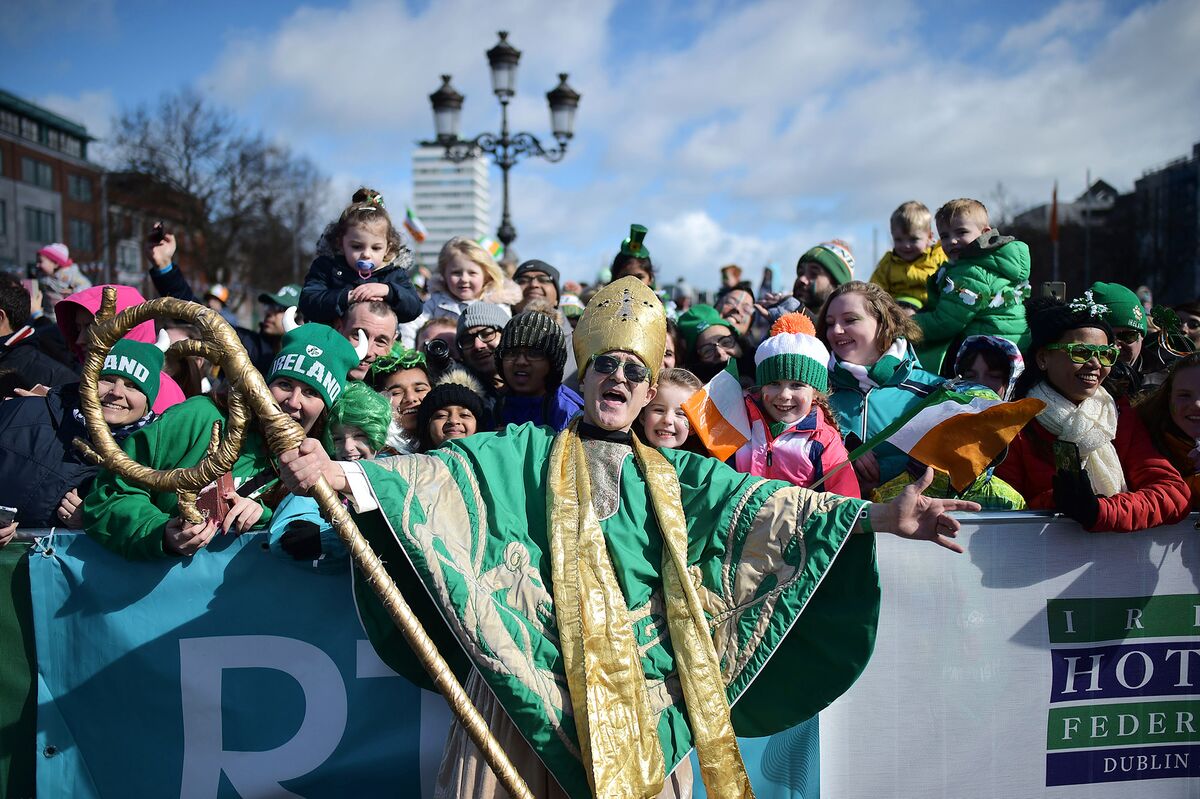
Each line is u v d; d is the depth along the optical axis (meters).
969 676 2.59
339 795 2.42
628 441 2.37
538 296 5.25
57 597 2.37
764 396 2.82
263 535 2.38
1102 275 42.00
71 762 2.37
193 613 2.38
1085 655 2.65
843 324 3.16
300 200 36.94
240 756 2.39
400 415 3.35
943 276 3.73
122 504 2.31
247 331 5.46
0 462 2.54
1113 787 2.69
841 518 2.14
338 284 3.69
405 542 2.07
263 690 2.40
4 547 2.36
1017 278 3.60
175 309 1.99
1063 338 2.80
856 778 2.55
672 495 2.24
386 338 3.45
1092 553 2.64
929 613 2.56
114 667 2.37
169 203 33.59
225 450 1.99
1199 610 2.72
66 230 49.75
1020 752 2.62
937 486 2.65
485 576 2.12
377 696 2.42
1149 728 2.70
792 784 2.52
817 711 2.28
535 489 2.25
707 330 4.43
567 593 2.08
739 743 2.50
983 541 2.58
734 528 2.22
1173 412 2.81
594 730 1.98
